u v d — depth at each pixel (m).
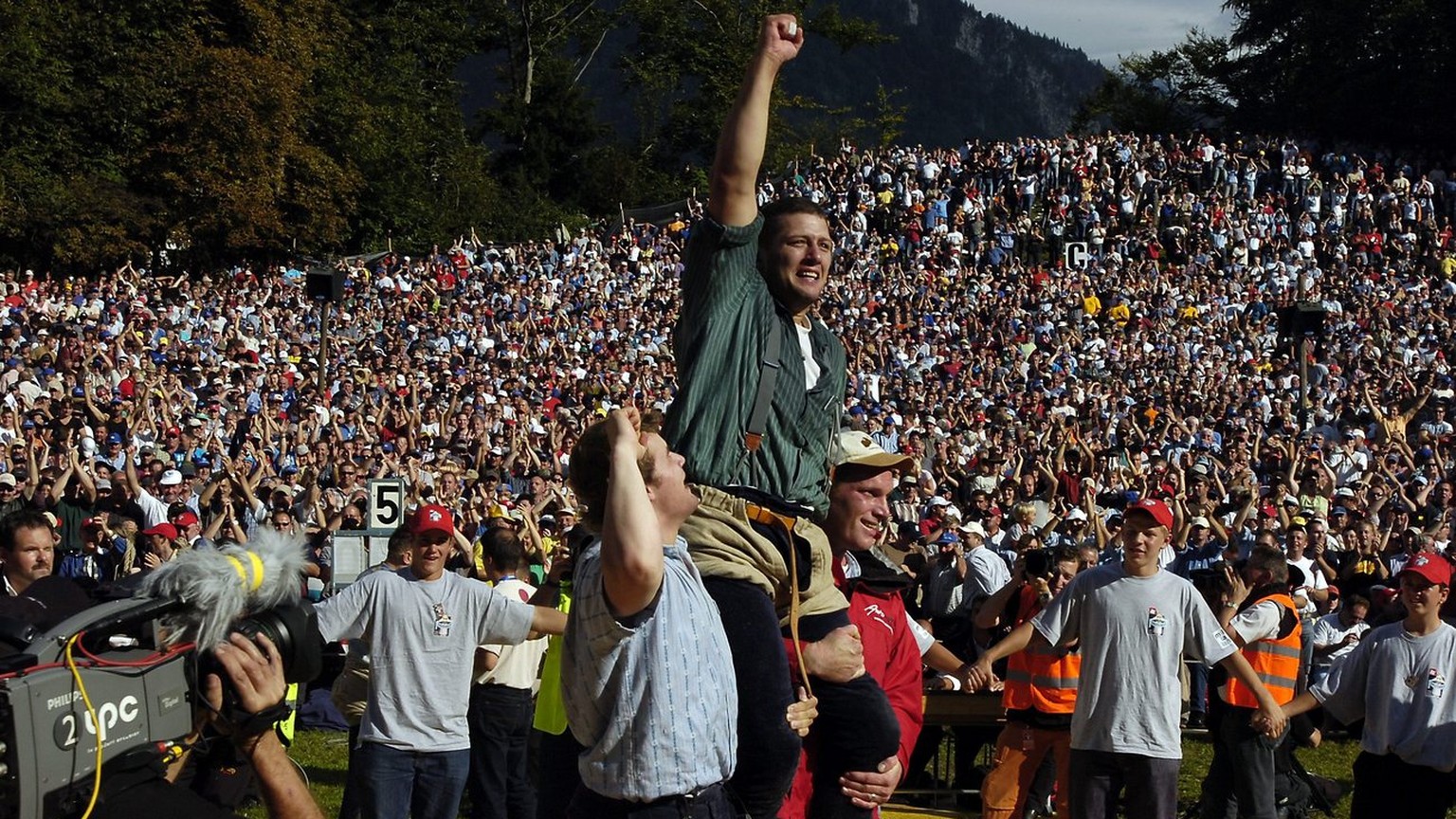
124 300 29.48
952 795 9.97
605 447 3.42
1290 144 48.31
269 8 46.47
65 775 2.40
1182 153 48.44
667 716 3.10
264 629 2.79
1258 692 7.04
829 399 3.90
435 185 56.81
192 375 23.55
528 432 22.08
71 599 3.61
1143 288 38.59
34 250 41.03
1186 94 69.69
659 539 3.06
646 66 71.88
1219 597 8.99
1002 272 41.44
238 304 31.47
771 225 3.85
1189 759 11.18
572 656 3.23
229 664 2.73
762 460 3.70
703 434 3.61
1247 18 66.56
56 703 2.39
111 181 42.06
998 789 8.30
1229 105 68.44
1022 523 14.35
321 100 48.59
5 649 2.51
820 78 196.88
